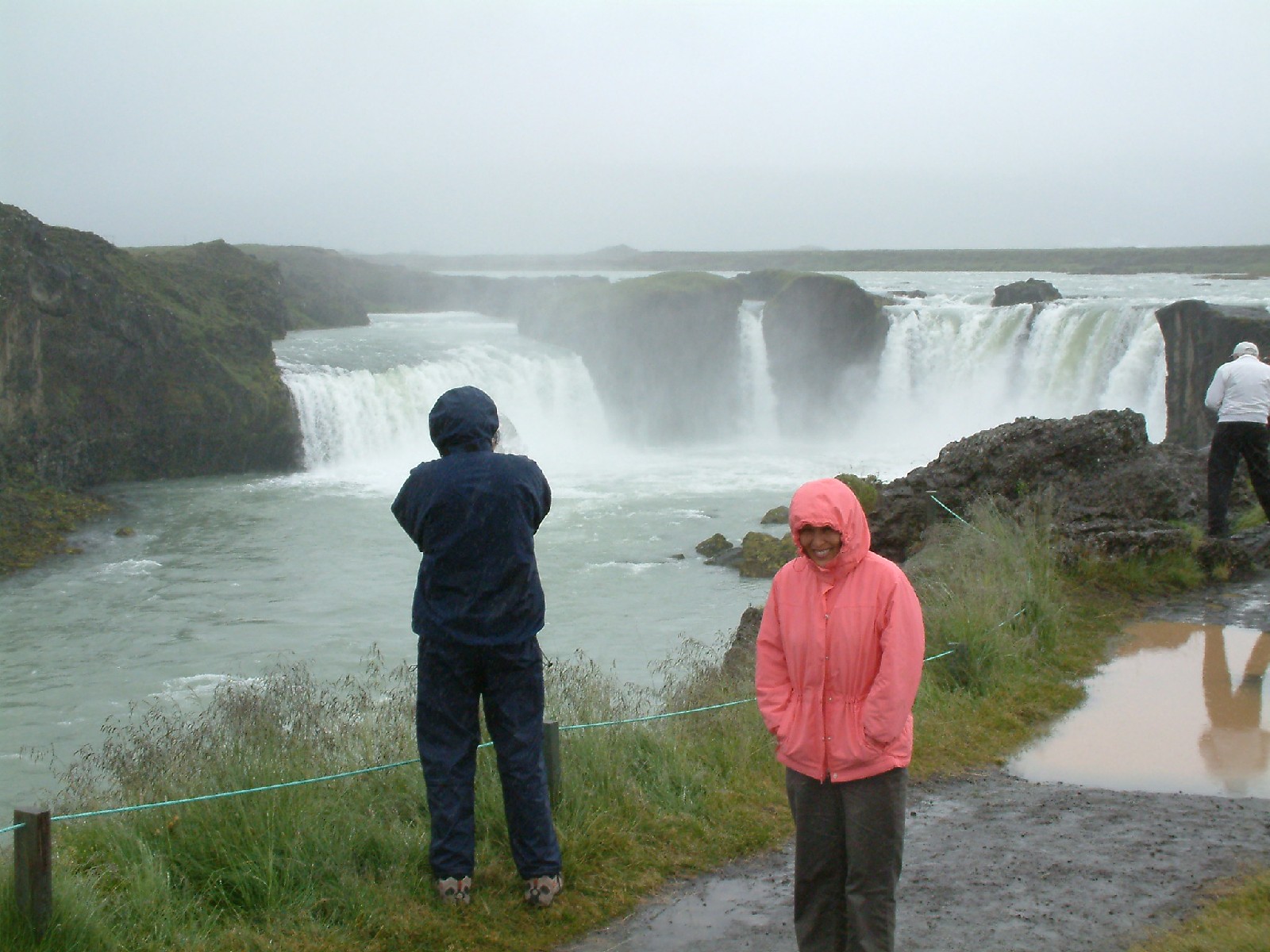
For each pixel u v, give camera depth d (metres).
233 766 5.75
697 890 5.14
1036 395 41.78
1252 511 13.01
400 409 38.84
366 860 5.08
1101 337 39.94
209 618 19.08
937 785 6.48
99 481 33.06
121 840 5.05
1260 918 4.57
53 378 32.06
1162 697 7.76
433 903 4.80
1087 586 10.17
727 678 8.88
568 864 5.13
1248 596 10.16
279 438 36.03
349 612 19.33
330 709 7.79
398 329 57.03
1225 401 11.16
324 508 28.86
